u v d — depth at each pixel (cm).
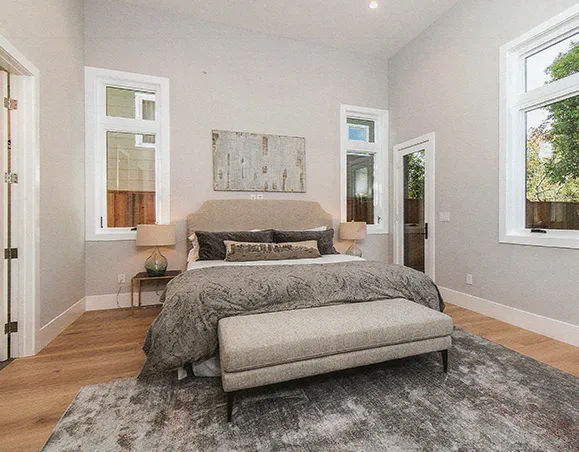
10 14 201
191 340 180
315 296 208
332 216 442
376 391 174
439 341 190
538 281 266
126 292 353
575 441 134
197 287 193
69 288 294
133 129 362
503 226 296
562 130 257
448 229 362
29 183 227
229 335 158
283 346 154
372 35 412
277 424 146
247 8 359
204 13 368
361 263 268
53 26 261
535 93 272
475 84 326
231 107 392
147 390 176
